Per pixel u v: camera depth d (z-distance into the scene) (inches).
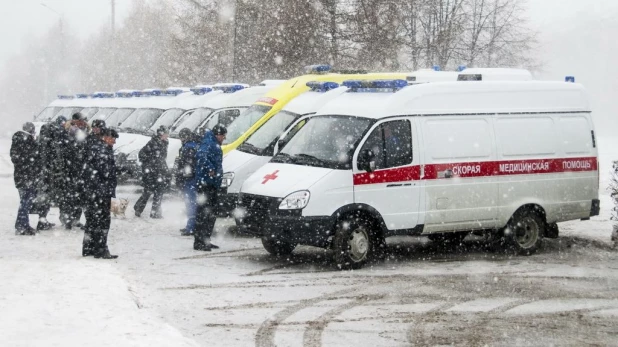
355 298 360.2
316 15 1160.8
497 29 1357.0
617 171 517.7
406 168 441.4
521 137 482.0
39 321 277.7
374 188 432.1
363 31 1161.4
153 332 267.1
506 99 482.0
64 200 549.3
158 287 376.5
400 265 443.5
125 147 783.7
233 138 589.9
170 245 492.4
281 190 428.1
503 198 473.1
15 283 341.1
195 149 528.1
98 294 323.9
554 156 493.0
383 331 305.7
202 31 1457.9
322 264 442.3
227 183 529.3
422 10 1262.3
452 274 417.7
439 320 322.7
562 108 502.0
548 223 494.0
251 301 352.5
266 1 1214.9
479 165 464.1
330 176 423.8
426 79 550.0
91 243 439.5
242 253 471.8
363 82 473.1
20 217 522.6
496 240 490.0
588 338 297.7
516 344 289.3
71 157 544.7
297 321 319.6
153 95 933.8
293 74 1157.1
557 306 347.6
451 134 458.3
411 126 446.0
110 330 267.9
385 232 436.8
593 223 598.5
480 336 299.6
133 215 629.6
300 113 546.6
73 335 260.4
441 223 454.3
